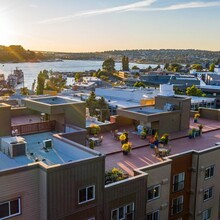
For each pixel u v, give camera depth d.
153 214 24.38
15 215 17.52
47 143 23.97
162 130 34.72
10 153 21.77
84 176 18.89
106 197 20.16
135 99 98.56
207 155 27.64
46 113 29.55
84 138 26.97
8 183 17.03
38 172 18.05
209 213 29.36
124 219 21.30
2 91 138.00
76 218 18.94
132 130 36.50
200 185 27.61
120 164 26.11
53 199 17.83
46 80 171.25
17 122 31.25
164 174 24.45
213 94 133.25
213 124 40.78
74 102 30.98
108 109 86.25
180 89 144.38
